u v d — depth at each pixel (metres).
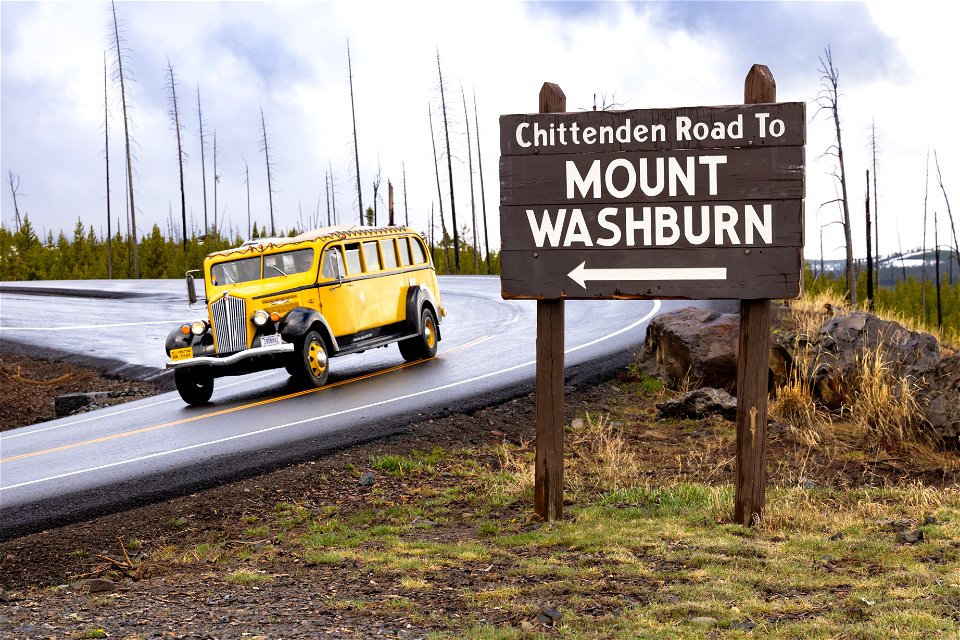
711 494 8.27
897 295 77.12
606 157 7.35
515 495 8.68
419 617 5.15
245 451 10.40
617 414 12.41
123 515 8.37
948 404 10.41
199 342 14.51
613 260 7.38
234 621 5.21
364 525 8.05
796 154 7.02
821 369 12.06
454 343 19.95
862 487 8.89
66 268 86.06
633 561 6.24
